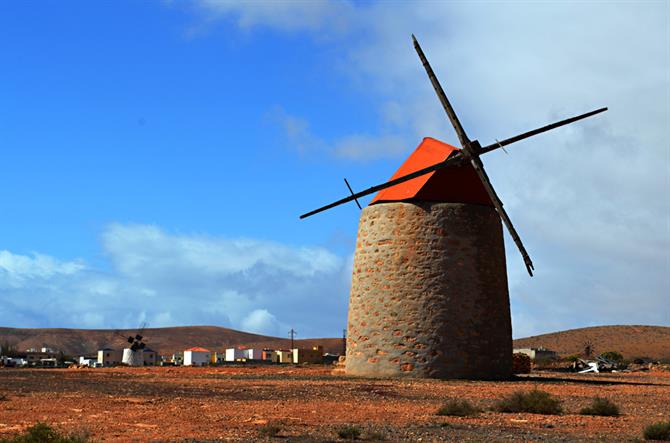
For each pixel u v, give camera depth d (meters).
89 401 21.80
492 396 24.80
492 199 34.50
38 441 13.99
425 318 33.44
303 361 99.44
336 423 17.72
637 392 27.19
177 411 19.64
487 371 33.75
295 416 18.89
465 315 33.62
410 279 33.88
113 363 102.00
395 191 35.47
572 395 25.67
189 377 34.59
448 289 33.66
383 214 35.06
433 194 34.59
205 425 17.08
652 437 15.99
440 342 33.28
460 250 34.09
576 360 69.12
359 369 34.69
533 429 17.20
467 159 34.31
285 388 27.11
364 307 34.94
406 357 33.41
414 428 16.97
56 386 27.22
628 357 122.69
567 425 17.94
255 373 39.03
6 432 15.58
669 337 134.50
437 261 33.84
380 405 21.64
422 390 26.70
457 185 34.84
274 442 14.78
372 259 35.03
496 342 34.34
